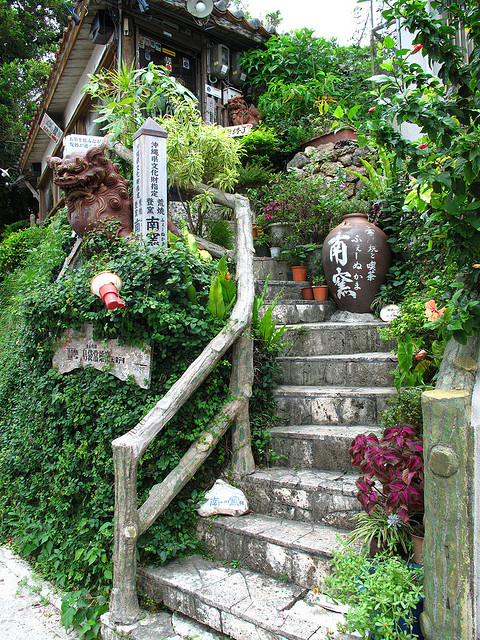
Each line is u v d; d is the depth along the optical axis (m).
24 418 3.87
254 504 3.06
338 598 2.06
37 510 3.65
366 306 4.82
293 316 4.76
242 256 3.67
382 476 2.18
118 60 6.82
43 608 3.11
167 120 4.82
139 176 3.67
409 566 2.07
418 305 3.40
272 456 3.26
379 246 4.73
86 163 3.77
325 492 2.76
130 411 3.04
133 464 2.60
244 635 2.24
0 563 3.73
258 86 8.59
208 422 3.11
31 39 15.73
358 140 2.29
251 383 3.23
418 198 2.42
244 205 4.12
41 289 3.69
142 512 2.71
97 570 3.00
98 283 2.88
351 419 3.40
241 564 2.76
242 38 8.14
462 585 1.74
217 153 4.95
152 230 3.63
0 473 4.19
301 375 3.96
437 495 1.79
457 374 2.00
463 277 2.29
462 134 1.98
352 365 3.81
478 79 2.16
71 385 3.39
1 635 2.83
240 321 3.14
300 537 2.61
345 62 9.06
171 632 2.48
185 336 3.10
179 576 2.67
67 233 5.45
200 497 3.08
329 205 5.73
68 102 9.49
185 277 3.23
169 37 7.41
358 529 2.34
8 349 4.99
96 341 3.28
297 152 7.52
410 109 2.01
